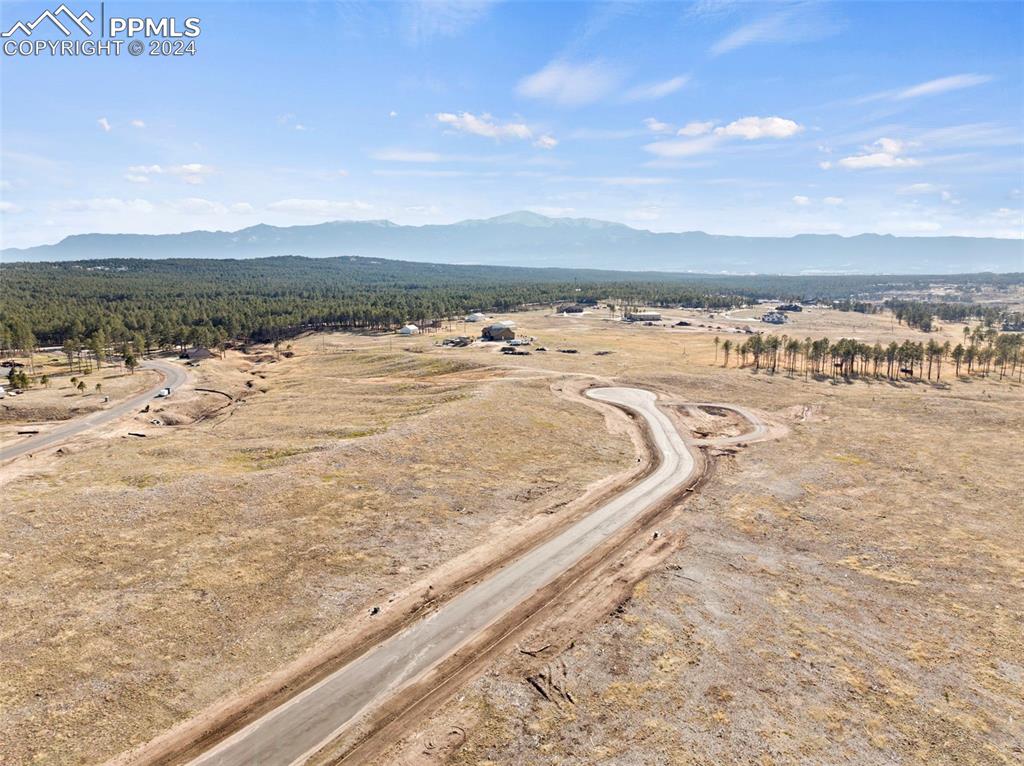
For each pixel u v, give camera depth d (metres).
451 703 34.22
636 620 42.44
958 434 94.31
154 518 54.53
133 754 30.23
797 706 33.84
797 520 61.41
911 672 37.03
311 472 67.88
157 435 96.69
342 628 41.00
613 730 31.98
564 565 50.91
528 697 34.66
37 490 62.44
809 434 94.81
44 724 31.27
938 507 64.62
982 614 43.66
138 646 37.66
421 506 61.09
